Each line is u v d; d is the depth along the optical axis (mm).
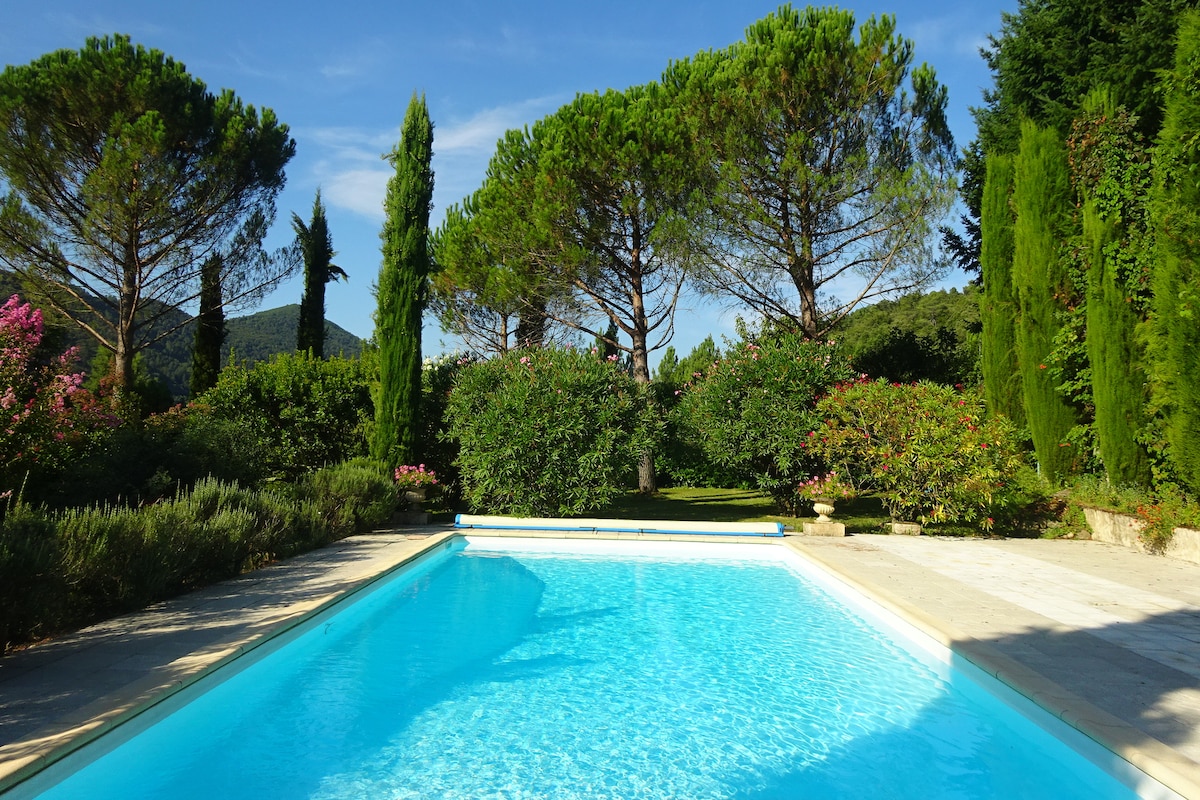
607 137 14453
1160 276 8008
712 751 3658
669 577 8164
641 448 10609
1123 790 3113
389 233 11812
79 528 5062
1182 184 7875
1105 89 10930
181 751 3645
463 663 5086
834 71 13156
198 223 17094
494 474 10516
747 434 10773
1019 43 15320
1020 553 8477
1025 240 11039
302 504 8719
